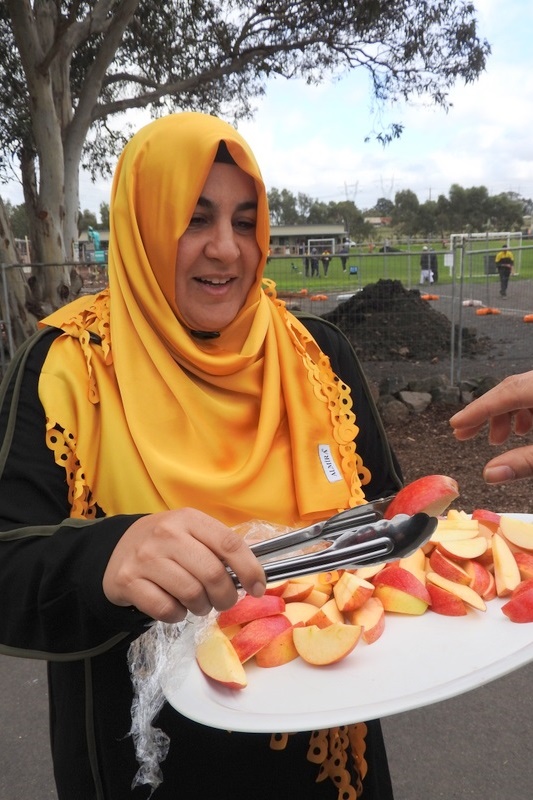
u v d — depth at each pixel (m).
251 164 1.26
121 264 1.32
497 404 1.23
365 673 0.94
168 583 0.78
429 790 2.31
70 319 1.26
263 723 0.81
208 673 0.93
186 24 10.34
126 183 1.30
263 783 1.18
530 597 1.04
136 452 1.17
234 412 1.31
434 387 7.78
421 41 9.81
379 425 1.56
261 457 1.28
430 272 13.06
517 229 71.50
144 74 11.49
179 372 1.27
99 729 1.15
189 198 1.23
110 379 1.22
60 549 0.91
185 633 1.01
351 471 1.37
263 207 1.31
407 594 1.07
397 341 9.70
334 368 1.54
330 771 1.20
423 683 0.90
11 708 2.77
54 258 7.75
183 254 1.27
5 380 1.20
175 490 1.17
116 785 1.14
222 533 0.81
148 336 1.27
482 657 0.95
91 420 1.17
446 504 1.12
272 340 1.43
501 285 13.24
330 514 1.32
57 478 1.12
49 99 7.48
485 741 2.52
